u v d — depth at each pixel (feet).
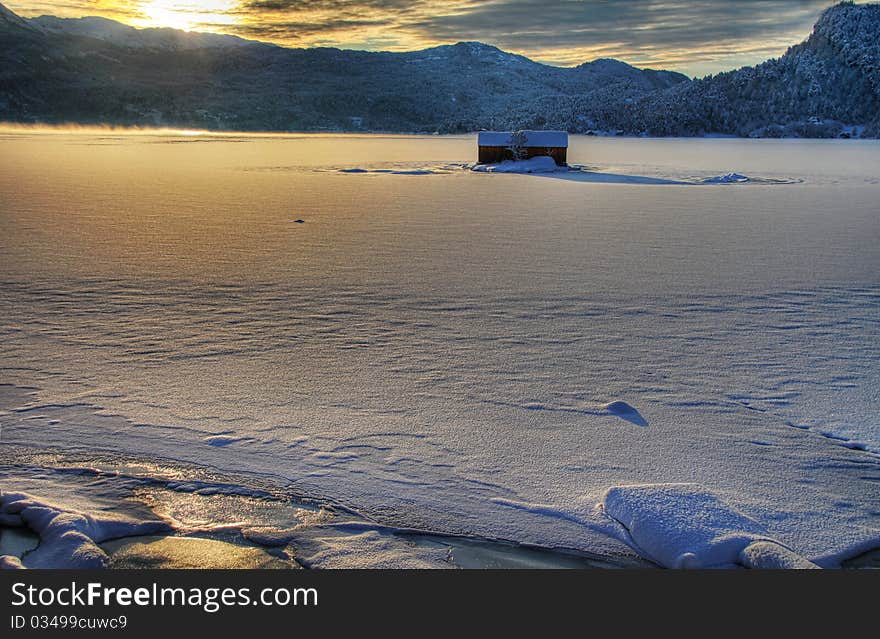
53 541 12.71
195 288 31.73
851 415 18.13
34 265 36.40
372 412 18.10
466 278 34.12
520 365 21.68
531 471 15.24
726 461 15.71
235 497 14.37
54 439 16.57
